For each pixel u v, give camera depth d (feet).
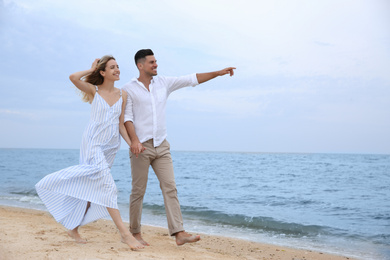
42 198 11.74
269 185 47.93
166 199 13.28
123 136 12.72
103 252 10.72
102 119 12.08
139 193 13.43
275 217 23.77
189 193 38.45
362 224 21.99
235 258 12.96
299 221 22.66
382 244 17.28
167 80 13.65
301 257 14.53
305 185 48.37
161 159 13.38
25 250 10.53
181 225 13.25
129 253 10.94
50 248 10.88
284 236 18.72
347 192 40.22
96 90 12.31
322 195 36.99
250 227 20.89
